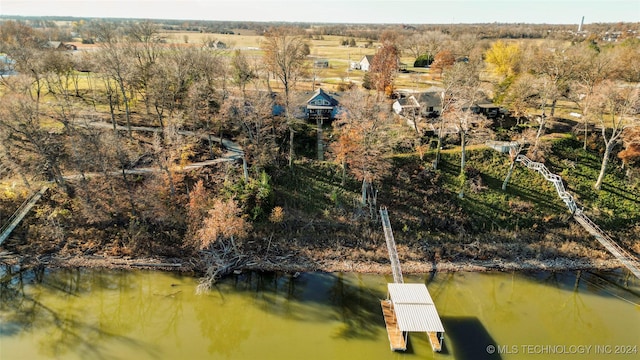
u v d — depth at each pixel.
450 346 37.38
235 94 64.50
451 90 59.91
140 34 86.88
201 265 46.69
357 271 47.00
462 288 45.34
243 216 49.28
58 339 37.75
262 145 57.81
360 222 52.69
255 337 38.47
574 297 44.75
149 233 49.03
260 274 46.31
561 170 59.44
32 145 54.12
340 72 105.31
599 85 62.75
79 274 45.34
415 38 132.38
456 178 57.41
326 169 58.03
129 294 43.44
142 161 56.72
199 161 56.97
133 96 72.81
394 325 38.47
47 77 65.50
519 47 97.75
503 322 41.03
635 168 59.34
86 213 49.09
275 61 65.69
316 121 68.38
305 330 39.22
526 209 54.44
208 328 39.88
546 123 68.00
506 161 60.12
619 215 54.22
